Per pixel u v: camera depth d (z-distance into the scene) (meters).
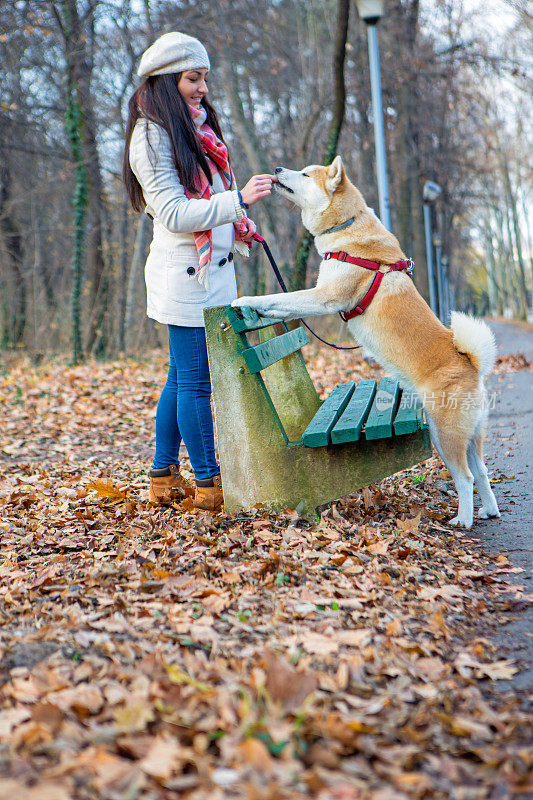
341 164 4.14
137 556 3.25
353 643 2.49
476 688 2.26
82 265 16.23
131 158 3.62
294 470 3.83
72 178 19.97
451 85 24.69
